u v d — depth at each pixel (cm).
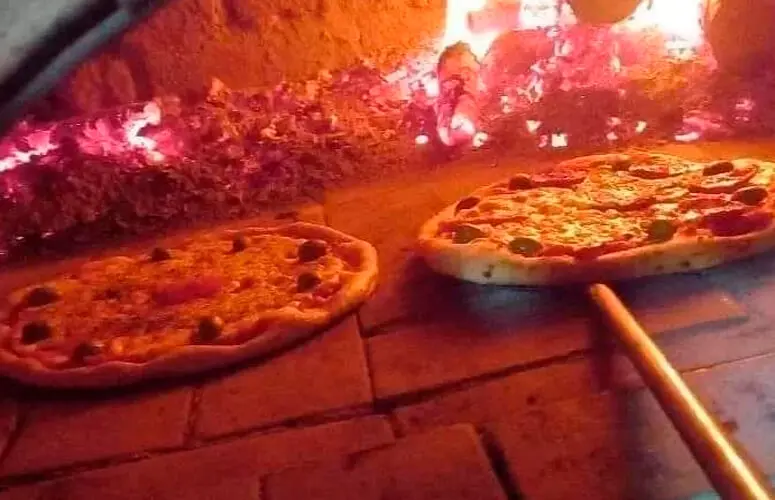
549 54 104
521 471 45
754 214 65
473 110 99
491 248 66
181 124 105
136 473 53
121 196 95
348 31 119
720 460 39
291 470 49
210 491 49
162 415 59
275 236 80
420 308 66
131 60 114
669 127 94
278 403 58
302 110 107
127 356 64
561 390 53
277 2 116
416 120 100
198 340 65
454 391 56
